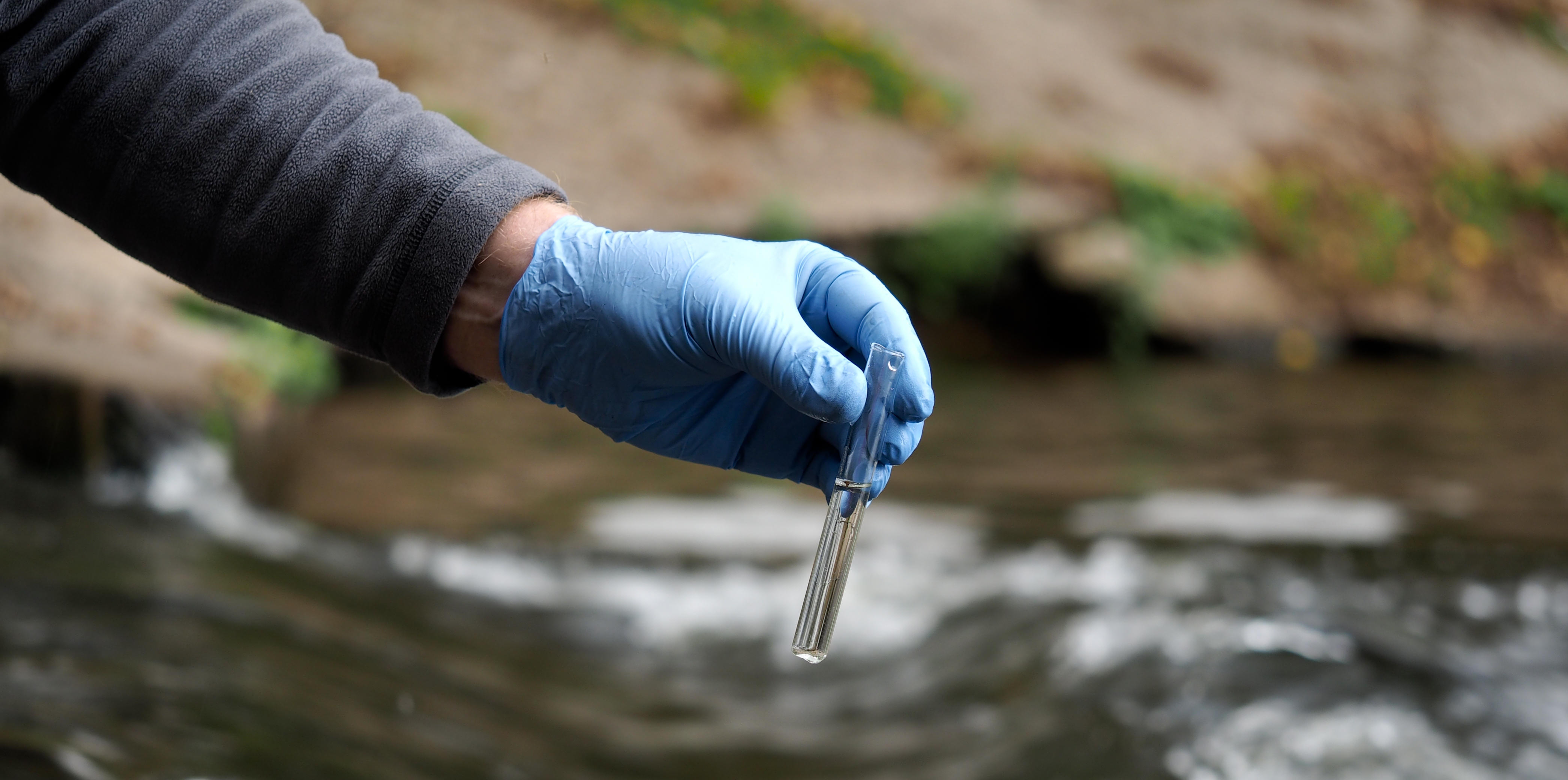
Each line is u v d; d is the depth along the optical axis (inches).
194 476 182.7
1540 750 100.7
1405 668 114.7
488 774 90.0
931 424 271.0
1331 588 147.4
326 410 269.7
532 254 48.7
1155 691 110.6
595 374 49.0
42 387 175.6
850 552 47.0
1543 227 480.7
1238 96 512.4
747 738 111.9
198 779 73.5
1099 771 97.7
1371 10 574.2
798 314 48.3
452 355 50.3
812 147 410.3
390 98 48.2
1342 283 432.8
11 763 69.2
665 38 425.7
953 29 495.5
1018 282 409.7
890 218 389.1
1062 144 453.7
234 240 45.9
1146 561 159.5
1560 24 601.6
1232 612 128.4
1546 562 159.6
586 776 96.2
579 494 205.6
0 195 241.6
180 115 45.4
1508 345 417.1
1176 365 385.7
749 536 182.2
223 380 206.2
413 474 215.5
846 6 485.4
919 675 126.8
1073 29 522.9
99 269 226.7
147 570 135.0
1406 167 491.5
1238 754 98.2
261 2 48.1
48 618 106.3
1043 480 217.9
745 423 51.9
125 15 45.4
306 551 162.7
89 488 174.7
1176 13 544.7
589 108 391.2
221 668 99.8
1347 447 249.4
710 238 49.4
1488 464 232.5
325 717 93.1
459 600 150.3
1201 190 448.1
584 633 143.0
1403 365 397.7
